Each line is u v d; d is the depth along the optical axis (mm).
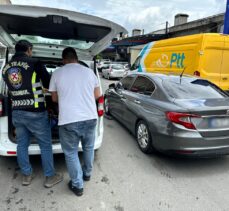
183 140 3582
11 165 3848
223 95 4422
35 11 2814
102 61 27844
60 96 2939
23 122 3047
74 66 3018
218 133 3662
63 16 2945
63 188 3264
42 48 4426
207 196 3221
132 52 24422
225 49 7445
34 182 3385
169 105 3893
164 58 9016
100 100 3908
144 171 3824
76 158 3047
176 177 3686
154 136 4070
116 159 4203
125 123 5441
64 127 2920
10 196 3061
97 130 3941
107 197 3109
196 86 4512
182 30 18750
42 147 3188
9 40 3912
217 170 3959
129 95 5195
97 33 3576
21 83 2951
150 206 2963
